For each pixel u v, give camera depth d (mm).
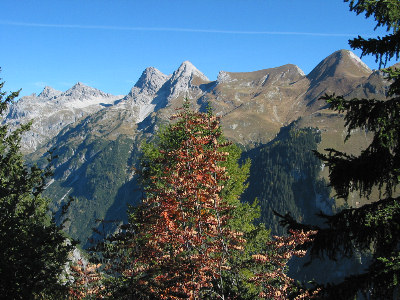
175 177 11578
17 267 7371
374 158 6883
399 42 7094
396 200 6855
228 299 11242
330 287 6922
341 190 7312
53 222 8250
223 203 11609
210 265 10828
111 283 11234
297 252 10750
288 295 9812
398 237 6625
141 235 11453
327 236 7340
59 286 8352
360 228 6910
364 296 6625
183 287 10625
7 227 7859
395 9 7020
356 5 7520
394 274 6199
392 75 6668
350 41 7551
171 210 11477
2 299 7395
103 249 10930
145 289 10703
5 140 9562
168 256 11328
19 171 8672
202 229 11789
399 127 6559
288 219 8227
